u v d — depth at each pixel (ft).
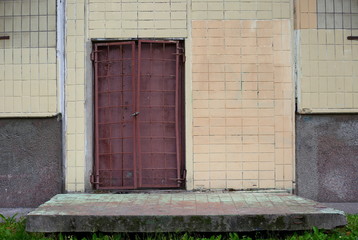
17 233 14.96
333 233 14.85
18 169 19.12
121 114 19.22
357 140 19.17
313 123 19.24
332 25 19.24
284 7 19.19
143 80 19.21
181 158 19.24
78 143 18.97
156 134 19.20
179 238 14.60
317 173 19.19
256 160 19.02
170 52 19.20
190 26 19.06
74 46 19.02
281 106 19.07
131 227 14.47
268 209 15.25
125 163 19.20
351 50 19.22
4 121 19.17
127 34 19.01
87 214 14.62
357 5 19.15
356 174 19.15
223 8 19.10
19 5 19.16
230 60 19.07
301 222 14.53
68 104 19.01
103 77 19.25
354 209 18.47
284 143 19.07
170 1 19.04
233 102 19.03
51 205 16.01
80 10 19.03
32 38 19.07
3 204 19.11
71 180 18.95
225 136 18.99
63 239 14.71
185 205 16.01
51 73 18.99
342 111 19.11
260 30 19.13
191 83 18.98
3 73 19.06
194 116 18.95
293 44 19.15
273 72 19.10
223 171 18.95
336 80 19.15
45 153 19.06
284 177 19.04
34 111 18.97
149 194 18.24
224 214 14.58
